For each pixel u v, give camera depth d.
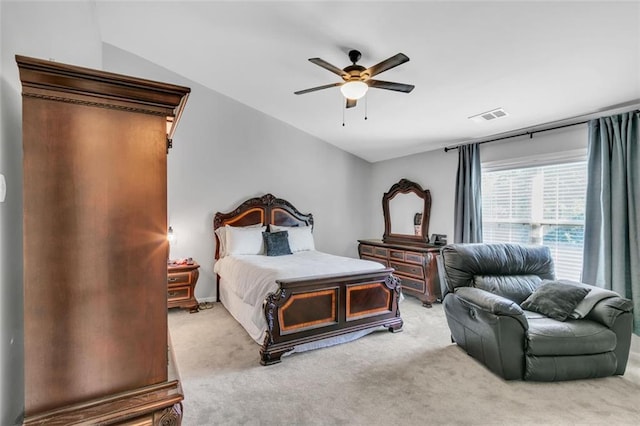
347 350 2.88
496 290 2.90
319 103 4.06
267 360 2.58
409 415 1.95
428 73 2.83
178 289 3.95
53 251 1.05
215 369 2.53
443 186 4.74
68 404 1.07
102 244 1.11
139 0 2.81
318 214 5.50
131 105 1.15
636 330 2.74
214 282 4.57
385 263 5.04
